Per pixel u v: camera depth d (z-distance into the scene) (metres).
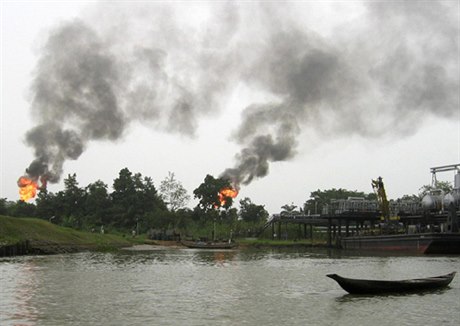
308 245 110.12
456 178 95.88
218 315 22.31
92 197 158.38
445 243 73.50
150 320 21.17
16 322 20.64
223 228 142.38
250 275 40.91
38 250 68.38
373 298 27.02
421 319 21.52
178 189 167.12
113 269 45.78
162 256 70.56
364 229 115.94
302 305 24.94
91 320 21.12
